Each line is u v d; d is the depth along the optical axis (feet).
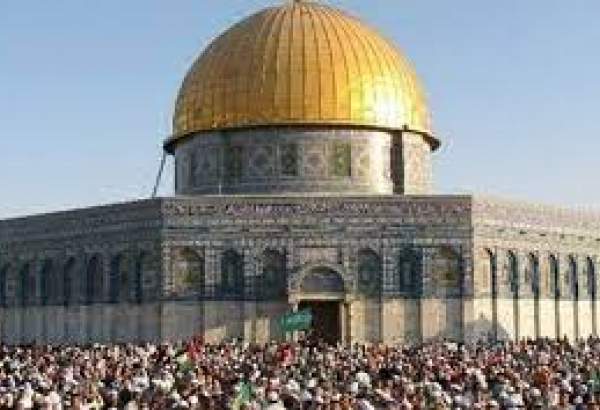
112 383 125.90
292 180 256.73
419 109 272.31
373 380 133.28
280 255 237.04
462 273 236.22
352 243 236.84
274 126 257.75
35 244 271.90
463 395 115.14
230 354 182.19
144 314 241.35
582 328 265.54
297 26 268.00
